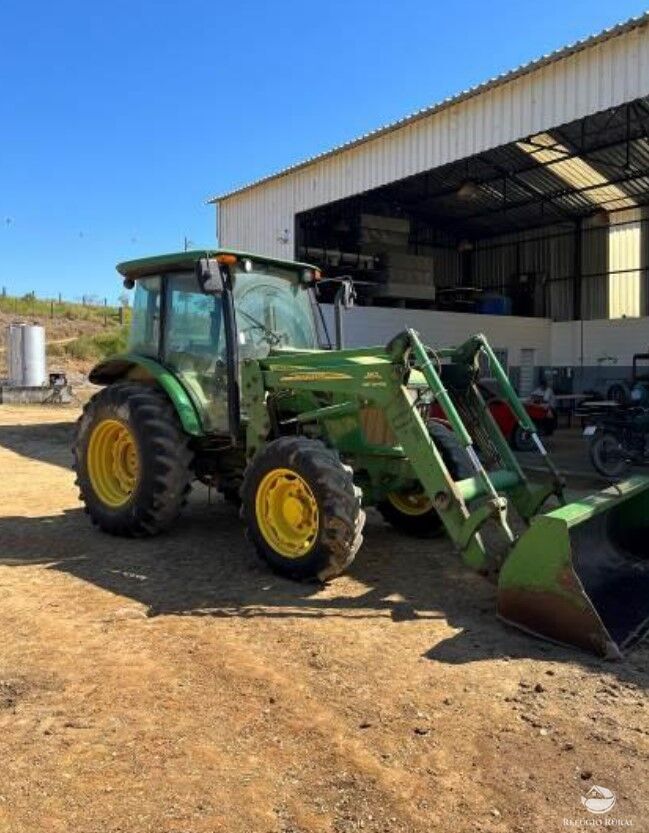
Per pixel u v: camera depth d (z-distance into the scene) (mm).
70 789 2629
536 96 9898
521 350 19281
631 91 8758
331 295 10938
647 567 4629
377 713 3158
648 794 2586
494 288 22031
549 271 20688
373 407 5094
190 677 3516
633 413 9344
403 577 5020
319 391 5230
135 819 2463
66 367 28484
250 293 5961
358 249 17938
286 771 2738
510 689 3359
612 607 4117
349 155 13297
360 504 4766
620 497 4383
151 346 6379
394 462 5473
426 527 5977
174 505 5922
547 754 2840
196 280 5832
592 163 16422
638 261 18703
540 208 19453
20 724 3088
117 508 6082
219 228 17078
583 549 4309
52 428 14492
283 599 4590
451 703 3236
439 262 21719
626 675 3502
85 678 3512
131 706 3236
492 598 4586
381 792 2607
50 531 6398
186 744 2924
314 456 4734
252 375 5434
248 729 3037
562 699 3268
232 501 7090
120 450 6285
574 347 19359
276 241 15328
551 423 13766
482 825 2430
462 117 11039
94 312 44750
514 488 5000
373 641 3922
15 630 4125
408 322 17141
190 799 2570
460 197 18375
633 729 3018
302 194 14547
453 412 4465
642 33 8602
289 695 3326
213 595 4680
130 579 5023
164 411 5949
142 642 3939
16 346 20234
